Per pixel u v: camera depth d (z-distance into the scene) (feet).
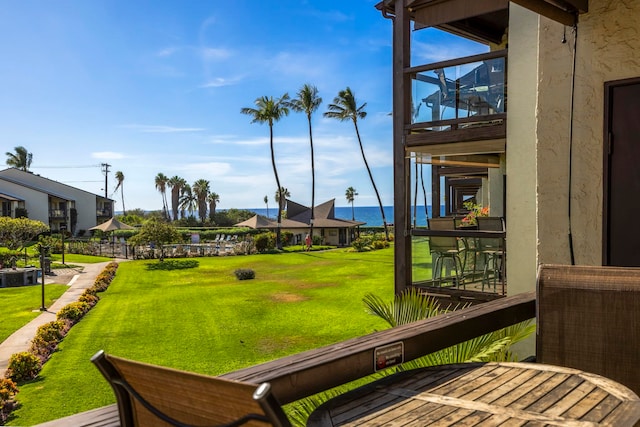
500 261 20.75
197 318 51.75
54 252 137.69
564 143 12.14
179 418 3.22
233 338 42.70
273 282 77.25
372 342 6.19
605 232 11.50
